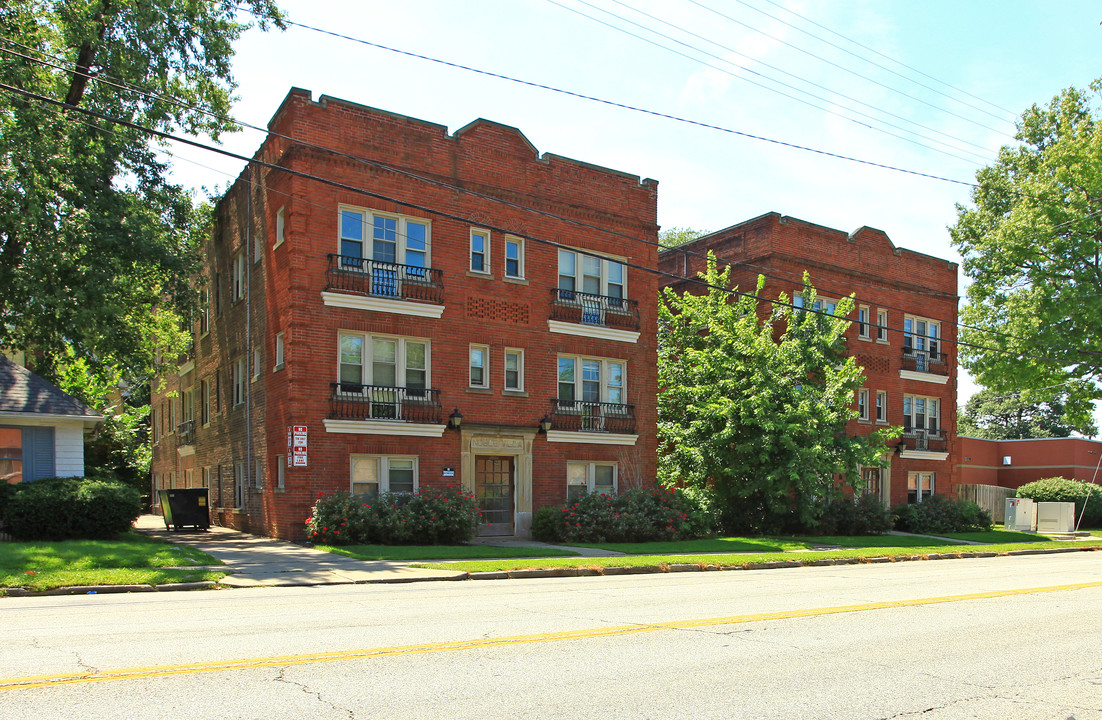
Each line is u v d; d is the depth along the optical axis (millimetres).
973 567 19359
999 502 39188
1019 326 35656
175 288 23438
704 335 29906
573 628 8961
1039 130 38312
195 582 13102
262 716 5461
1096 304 33750
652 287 26969
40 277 20484
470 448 22750
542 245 24641
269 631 8508
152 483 40094
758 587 13750
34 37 21484
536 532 23438
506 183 23969
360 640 8031
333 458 20750
